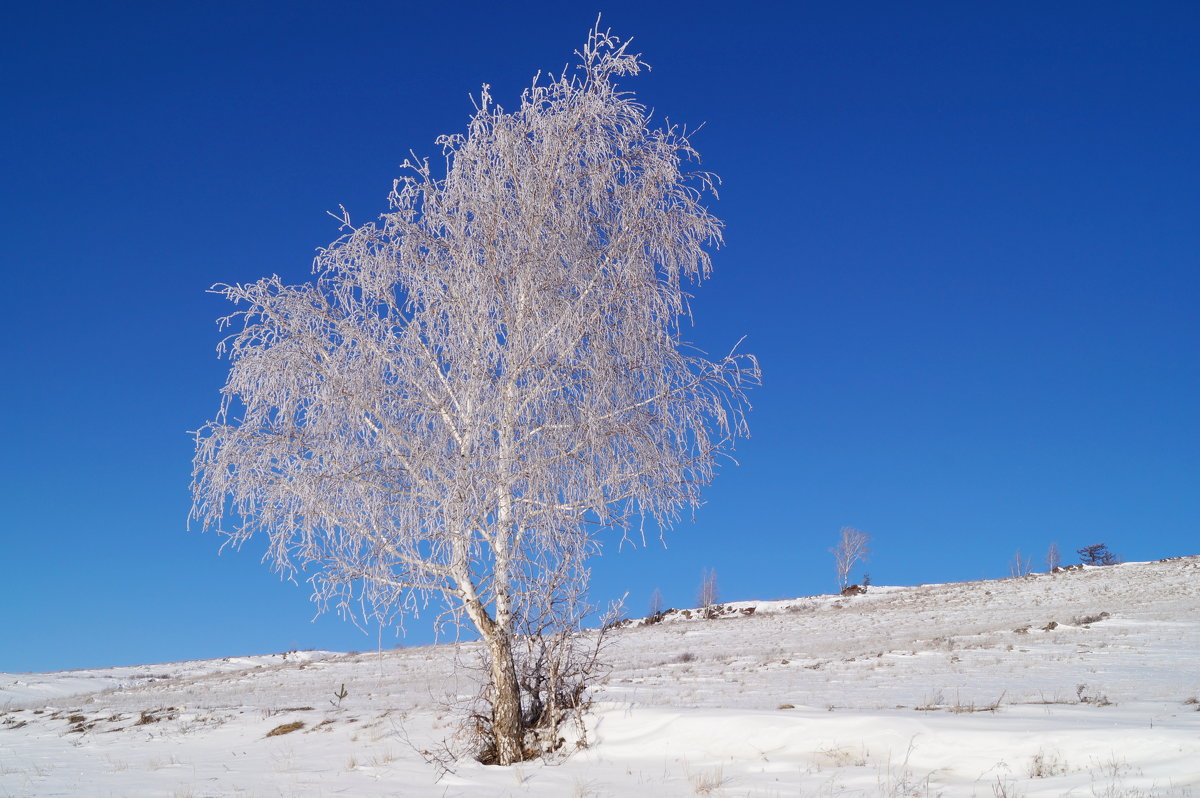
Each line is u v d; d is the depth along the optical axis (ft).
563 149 38.01
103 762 52.13
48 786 42.34
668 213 39.19
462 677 100.42
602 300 39.04
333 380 36.83
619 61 38.52
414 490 37.50
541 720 41.91
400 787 36.37
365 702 75.46
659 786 33.60
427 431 38.19
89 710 86.38
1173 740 29.94
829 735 36.50
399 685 99.14
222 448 35.60
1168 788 25.90
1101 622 115.24
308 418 36.99
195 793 37.45
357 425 37.91
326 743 51.03
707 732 39.17
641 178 39.11
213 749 54.54
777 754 36.24
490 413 37.68
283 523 36.06
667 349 39.09
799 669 86.58
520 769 37.93
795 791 30.91
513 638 42.19
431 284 38.06
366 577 36.63
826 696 59.72
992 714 39.91
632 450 39.24
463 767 39.86
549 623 41.29
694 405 38.96
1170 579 164.25
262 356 36.37
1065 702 45.16
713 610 204.64
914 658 89.45
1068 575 192.13
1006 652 88.79
